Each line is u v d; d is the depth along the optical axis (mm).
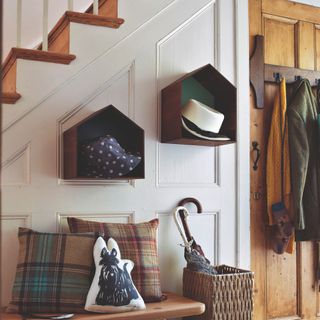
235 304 2061
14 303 1726
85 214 2115
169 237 2332
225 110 2383
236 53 2602
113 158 1944
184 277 2197
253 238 2656
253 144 2678
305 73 2869
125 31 2262
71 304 1724
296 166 2574
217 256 2471
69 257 1792
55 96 2076
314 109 2723
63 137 2072
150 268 1965
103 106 2188
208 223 2467
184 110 2229
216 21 2547
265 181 2719
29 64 2021
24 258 1792
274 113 2703
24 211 1984
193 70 2447
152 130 2312
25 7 2926
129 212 2227
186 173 2406
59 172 2066
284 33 2857
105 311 1714
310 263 2867
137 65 2283
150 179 2289
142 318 1748
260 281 2672
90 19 2154
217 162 2508
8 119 1974
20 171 1996
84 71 2145
